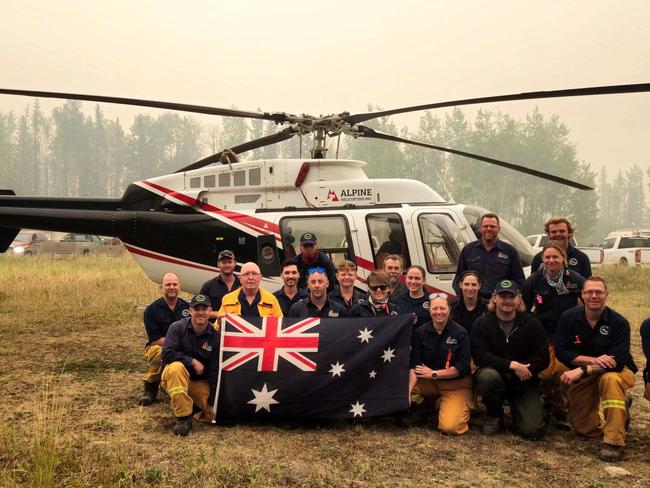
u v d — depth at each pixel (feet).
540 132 253.24
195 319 18.81
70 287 52.42
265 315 20.74
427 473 15.60
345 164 30.07
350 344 19.07
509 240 28.73
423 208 28.58
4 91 26.05
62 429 18.15
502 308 18.52
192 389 19.31
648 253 91.25
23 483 14.12
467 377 19.35
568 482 15.17
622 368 17.29
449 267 27.91
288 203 29.60
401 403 18.85
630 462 16.62
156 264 30.91
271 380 18.79
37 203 32.94
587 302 17.60
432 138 272.51
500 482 15.11
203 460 15.90
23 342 31.53
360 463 16.14
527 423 18.31
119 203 32.12
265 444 17.46
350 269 20.77
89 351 29.68
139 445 17.11
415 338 19.49
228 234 29.60
